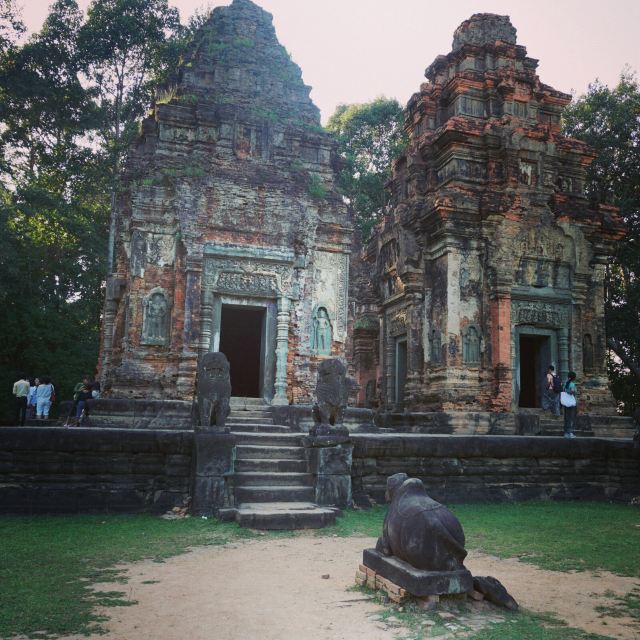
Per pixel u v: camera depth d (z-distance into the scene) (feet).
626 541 28.76
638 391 101.45
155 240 54.08
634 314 89.20
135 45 105.91
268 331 54.95
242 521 29.99
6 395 87.30
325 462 35.58
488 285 63.98
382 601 18.39
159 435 35.27
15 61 101.65
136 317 52.80
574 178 71.56
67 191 110.01
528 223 65.77
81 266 104.37
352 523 31.99
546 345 67.46
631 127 90.68
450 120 66.59
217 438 33.68
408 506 18.81
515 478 43.47
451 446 41.24
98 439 34.78
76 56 103.91
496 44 70.69
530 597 19.53
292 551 25.81
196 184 53.67
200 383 34.83
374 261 82.69
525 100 69.21
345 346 57.57
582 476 45.06
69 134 108.37
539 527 32.50
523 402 74.74
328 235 58.70
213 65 60.18
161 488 35.42
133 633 15.58
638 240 88.79
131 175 56.34
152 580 20.75
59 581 20.26
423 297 68.18
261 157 57.41
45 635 15.37
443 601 17.75
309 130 60.85
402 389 74.13
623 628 16.62
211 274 53.57
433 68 75.77
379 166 120.06
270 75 61.52
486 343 63.31
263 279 55.06
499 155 67.31
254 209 55.42
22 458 34.06
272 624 16.40
